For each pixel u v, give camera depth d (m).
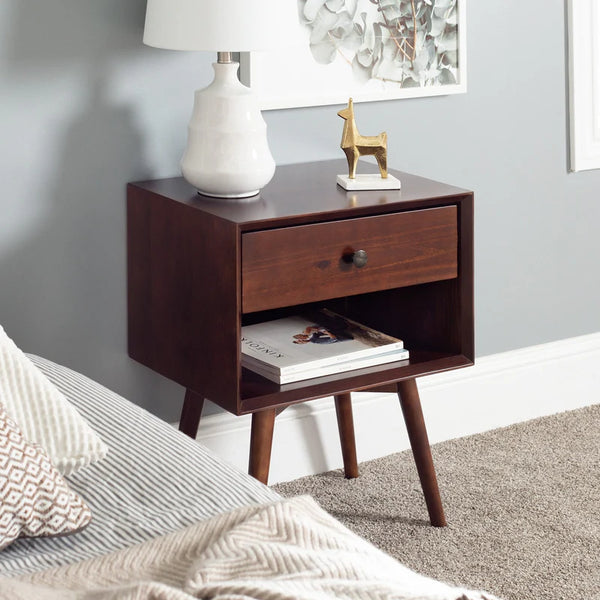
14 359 1.38
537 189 2.70
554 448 2.65
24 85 1.99
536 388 2.83
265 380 1.98
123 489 1.34
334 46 2.29
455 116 2.52
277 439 2.46
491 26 2.52
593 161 2.75
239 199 1.96
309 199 1.97
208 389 1.94
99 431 1.46
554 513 2.31
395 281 2.00
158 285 2.06
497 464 2.55
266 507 1.18
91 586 1.09
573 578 2.05
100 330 2.18
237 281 1.81
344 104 2.35
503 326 2.74
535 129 2.66
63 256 2.11
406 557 2.13
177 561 1.12
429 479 2.23
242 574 1.04
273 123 2.29
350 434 2.46
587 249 2.83
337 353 2.03
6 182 2.02
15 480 1.20
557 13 2.62
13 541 1.23
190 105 2.18
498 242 2.67
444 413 2.69
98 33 2.04
